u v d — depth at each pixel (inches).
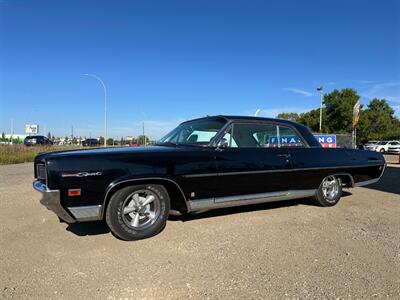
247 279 122.4
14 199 263.9
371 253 147.2
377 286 117.6
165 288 115.9
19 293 112.8
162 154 166.4
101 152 158.7
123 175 154.4
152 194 164.7
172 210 179.5
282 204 237.5
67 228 181.5
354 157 235.9
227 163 181.2
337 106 2007.9
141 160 159.6
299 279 122.6
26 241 161.6
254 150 194.7
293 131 218.5
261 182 194.7
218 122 194.9
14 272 128.3
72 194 146.3
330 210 223.0
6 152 879.1
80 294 112.2
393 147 1408.7
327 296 110.8
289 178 206.1
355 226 187.0
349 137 859.4
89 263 136.0
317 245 156.5
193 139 194.2
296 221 195.3
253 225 186.1
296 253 146.7
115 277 124.0
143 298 109.6
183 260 138.8
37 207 233.9
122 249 150.5
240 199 189.0
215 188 178.7
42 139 1445.6
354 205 239.9
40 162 156.7
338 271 129.2
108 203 155.9
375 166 247.9
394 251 149.6
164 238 164.2
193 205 174.2
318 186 223.6
